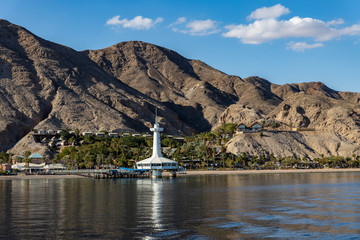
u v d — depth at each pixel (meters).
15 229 65.56
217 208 86.75
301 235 61.97
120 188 135.88
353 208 86.38
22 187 142.88
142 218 74.88
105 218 74.88
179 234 62.41
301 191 122.12
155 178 194.25
